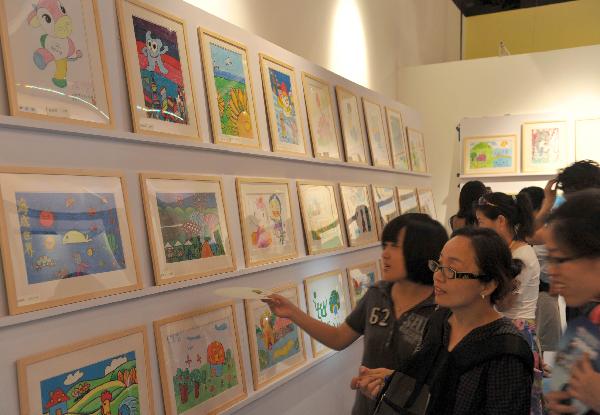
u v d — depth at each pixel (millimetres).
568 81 6164
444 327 1658
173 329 2098
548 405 1247
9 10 1617
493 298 1600
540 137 6215
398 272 2014
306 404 3000
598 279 1165
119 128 1971
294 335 2912
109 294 1830
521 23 8633
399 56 6535
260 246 2686
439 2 8148
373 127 4285
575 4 8234
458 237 1623
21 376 1554
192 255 2227
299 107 3219
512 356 1464
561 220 1205
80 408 1714
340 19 4859
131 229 1944
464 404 1484
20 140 1625
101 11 1946
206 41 2471
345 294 3488
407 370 1662
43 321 1639
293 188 3078
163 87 2180
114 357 1843
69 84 1782
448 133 6562
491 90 6422
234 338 2428
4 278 1542
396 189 4582
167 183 2150
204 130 2406
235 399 2381
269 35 3658
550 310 3496
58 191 1710
